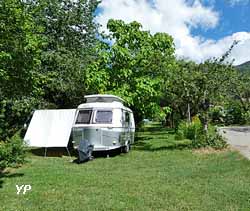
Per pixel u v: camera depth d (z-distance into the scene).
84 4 26.73
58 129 18.20
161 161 14.99
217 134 18.91
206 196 8.80
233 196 8.70
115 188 9.99
